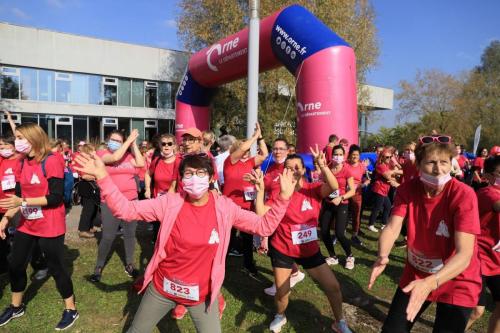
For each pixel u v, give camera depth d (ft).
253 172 10.23
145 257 18.80
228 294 14.71
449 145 7.38
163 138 16.44
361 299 14.82
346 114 25.41
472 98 104.83
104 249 15.39
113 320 12.44
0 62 64.90
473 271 7.83
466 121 99.71
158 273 8.18
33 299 13.71
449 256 7.57
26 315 12.54
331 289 11.37
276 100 60.75
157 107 81.56
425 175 7.51
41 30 68.18
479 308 10.28
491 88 105.60
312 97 25.73
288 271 11.56
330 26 55.83
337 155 17.46
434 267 7.73
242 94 58.49
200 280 7.97
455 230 7.22
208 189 8.33
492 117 103.50
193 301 8.11
